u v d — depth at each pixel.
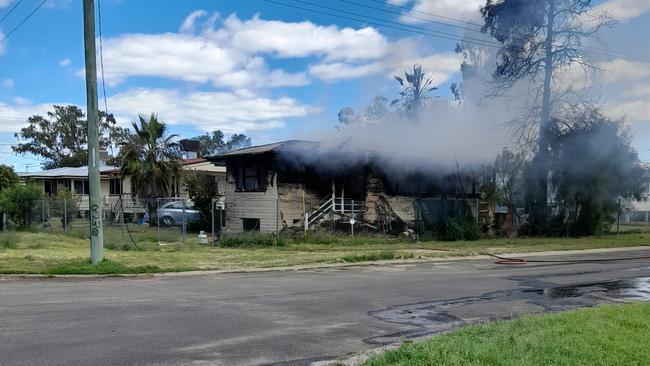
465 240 23.59
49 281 11.50
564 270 14.49
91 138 13.33
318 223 22.97
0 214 24.03
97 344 6.26
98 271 12.62
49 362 5.55
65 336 6.59
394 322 7.88
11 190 24.28
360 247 19.62
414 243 21.59
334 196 23.81
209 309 8.46
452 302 9.55
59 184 40.78
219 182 33.31
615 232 29.45
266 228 23.11
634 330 6.47
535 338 6.01
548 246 21.41
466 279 12.53
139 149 31.23
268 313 8.28
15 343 6.23
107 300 9.07
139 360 5.69
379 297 9.91
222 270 13.62
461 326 7.67
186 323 7.43
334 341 6.71
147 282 11.52
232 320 7.71
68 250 16.77
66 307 8.40
